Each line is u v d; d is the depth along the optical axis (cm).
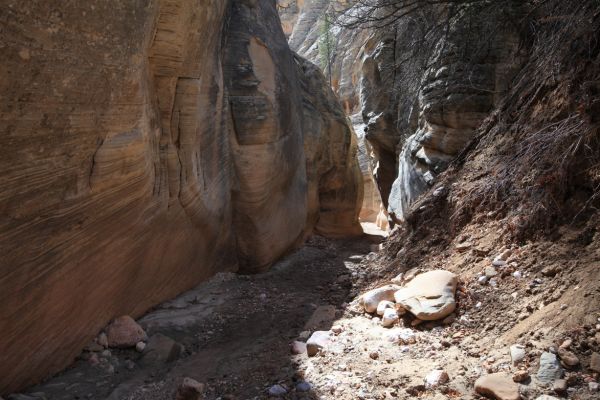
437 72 805
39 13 247
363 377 308
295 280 782
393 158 1390
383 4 670
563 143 388
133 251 454
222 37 747
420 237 579
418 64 912
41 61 256
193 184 573
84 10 285
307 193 1194
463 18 724
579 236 347
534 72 521
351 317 447
